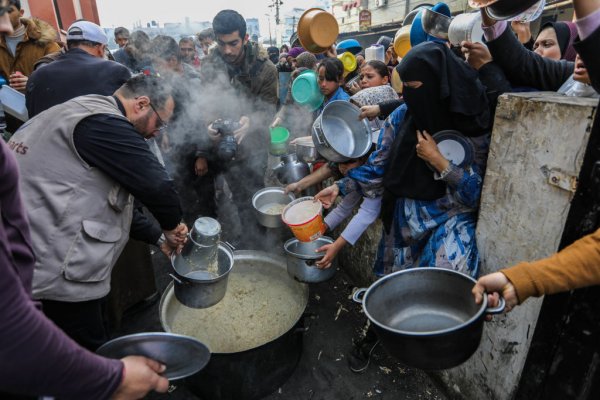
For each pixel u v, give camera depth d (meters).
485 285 0.94
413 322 1.15
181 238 1.72
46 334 0.68
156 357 1.08
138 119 1.49
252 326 2.19
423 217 1.61
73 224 1.32
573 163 1.14
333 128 1.96
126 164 1.36
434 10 1.76
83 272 1.36
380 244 1.89
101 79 2.10
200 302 1.64
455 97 1.38
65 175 1.30
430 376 2.01
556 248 1.24
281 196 2.61
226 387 1.77
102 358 0.80
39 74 2.08
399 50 2.88
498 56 1.49
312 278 1.91
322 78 2.84
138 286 2.53
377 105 1.97
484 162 1.55
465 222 1.58
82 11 7.00
